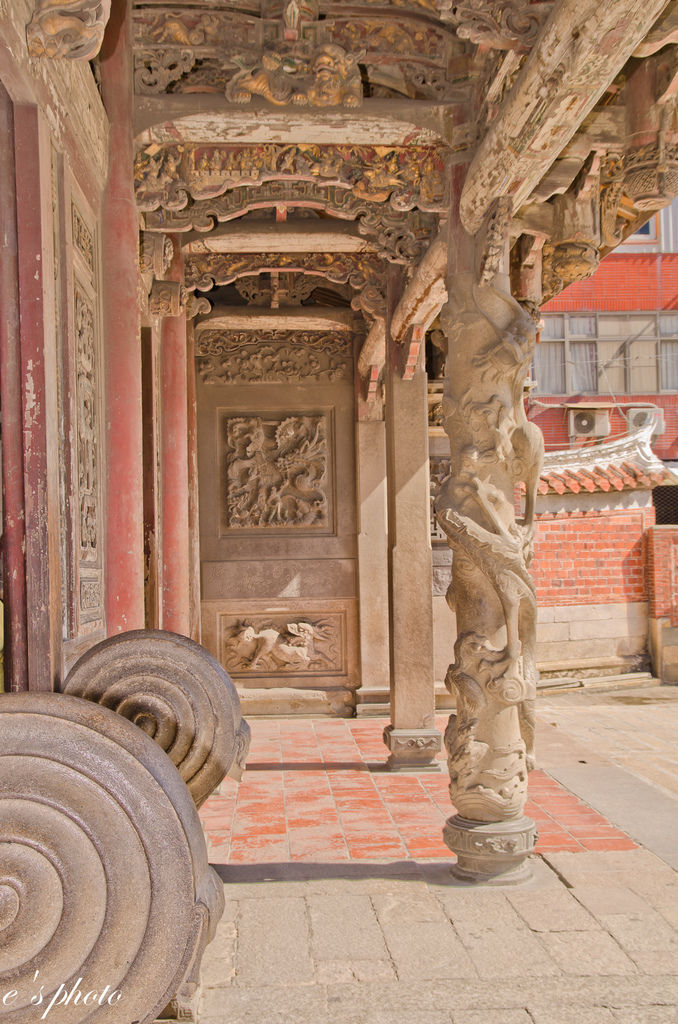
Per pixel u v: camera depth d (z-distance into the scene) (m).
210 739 3.58
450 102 4.67
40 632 3.01
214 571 9.85
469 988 3.35
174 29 4.60
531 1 3.54
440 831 5.50
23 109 3.13
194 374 9.19
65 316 3.46
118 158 4.55
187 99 4.57
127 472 4.41
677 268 25.28
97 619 4.08
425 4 4.64
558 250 5.39
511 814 4.49
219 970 3.53
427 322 6.54
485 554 4.38
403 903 4.20
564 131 3.71
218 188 4.76
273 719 9.66
